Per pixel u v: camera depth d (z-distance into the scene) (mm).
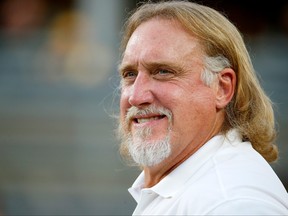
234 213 5492
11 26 24938
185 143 6285
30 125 22438
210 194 5777
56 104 22766
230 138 6465
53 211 20359
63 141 22078
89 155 21656
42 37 24578
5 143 22109
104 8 25109
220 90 6508
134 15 6805
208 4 23562
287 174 19766
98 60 23828
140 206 6402
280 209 5703
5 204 20219
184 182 6172
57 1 25531
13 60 23828
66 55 24016
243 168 6074
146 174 6812
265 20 26406
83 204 20344
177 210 5984
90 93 22875
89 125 22172
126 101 6496
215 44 6410
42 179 21359
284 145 20031
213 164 6188
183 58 6266
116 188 20547
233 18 26438
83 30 24812
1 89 23094
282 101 21828
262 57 24422
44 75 23625
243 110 6641
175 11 6414
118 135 7668
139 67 6359
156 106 6266
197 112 6297
